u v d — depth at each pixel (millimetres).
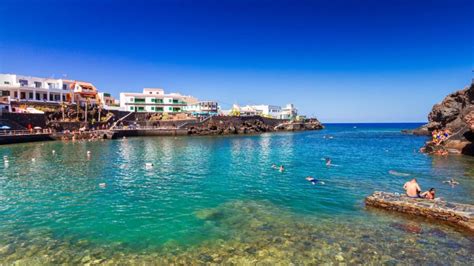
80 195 21094
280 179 26312
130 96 124188
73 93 99125
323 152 47406
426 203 16109
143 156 43031
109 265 11227
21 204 18875
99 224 15398
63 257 11828
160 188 23219
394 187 22906
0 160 38125
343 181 25203
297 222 15469
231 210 17594
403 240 13102
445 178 25953
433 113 81625
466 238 13227
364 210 17266
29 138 65062
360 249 12297
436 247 12414
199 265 11172
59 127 79000
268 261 11414
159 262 11414
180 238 13578
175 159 39844
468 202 18734
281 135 103562
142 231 14438
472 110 43000
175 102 131750
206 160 38875
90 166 33750
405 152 46219
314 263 11211
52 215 16812
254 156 42875
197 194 21359
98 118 91750
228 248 12531
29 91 87688
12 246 12805
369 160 37531
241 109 162875
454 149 43219
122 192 21953
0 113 66812
